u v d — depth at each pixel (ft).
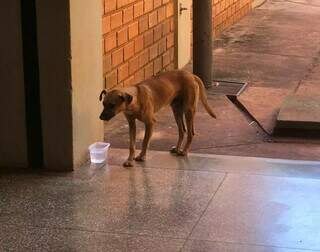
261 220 19.62
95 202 20.61
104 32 28.07
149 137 23.20
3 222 19.57
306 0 62.18
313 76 35.29
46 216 19.86
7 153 22.91
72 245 18.49
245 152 25.67
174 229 19.16
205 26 32.32
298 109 28.43
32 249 18.37
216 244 18.49
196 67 32.63
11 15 22.08
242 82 33.86
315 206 20.39
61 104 22.30
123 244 18.51
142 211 20.07
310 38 44.27
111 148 24.99
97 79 23.80
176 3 36.14
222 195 21.01
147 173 22.50
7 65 22.39
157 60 34.24
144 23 32.27
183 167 22.99
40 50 22.07
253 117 28.94
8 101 22.61
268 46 41.70
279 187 21.57
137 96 22.34
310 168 23.20
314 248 18.35
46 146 22.61
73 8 21.99
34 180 22.04
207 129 27.73
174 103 24.00
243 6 52.60
